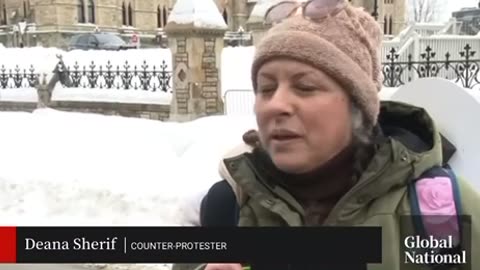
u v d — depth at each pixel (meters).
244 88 16.17
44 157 9.06
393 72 14.15
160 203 6.66
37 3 46.19
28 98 17.72
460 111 2.28
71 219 6.57
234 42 39.22
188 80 14.16
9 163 8.57
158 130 10.88
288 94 1.43
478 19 39.62
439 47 19.92
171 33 14.16
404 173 1.39
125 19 52.16
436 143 1.47
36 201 7.10
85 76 17.12
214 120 11.36
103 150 9.46
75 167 8.26
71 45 36.94
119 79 16.56
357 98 1.45
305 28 1.42
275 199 1.49
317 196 1.49
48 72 17.12
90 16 48.47
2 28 49.84
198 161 8.26
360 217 1.41
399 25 62.47
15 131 11.26
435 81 2.38
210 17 14.02
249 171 1.54
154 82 16.05
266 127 1.47
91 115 13.35
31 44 46.12
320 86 1.42
